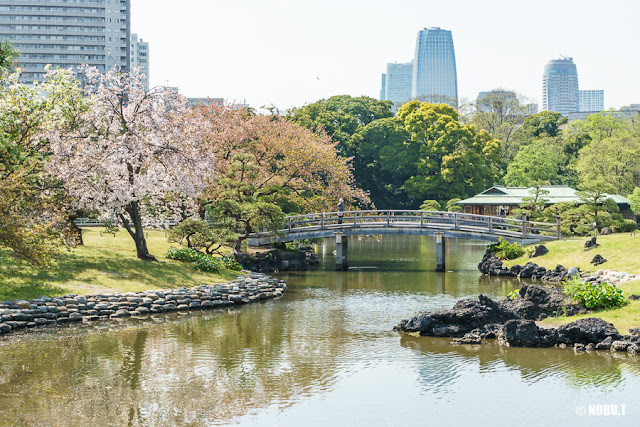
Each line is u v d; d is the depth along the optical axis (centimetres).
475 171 9481
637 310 2364
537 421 1605
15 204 2698
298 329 2594
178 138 3381
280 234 4628
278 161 5256
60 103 3347
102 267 3206
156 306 2905
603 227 5053
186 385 1861
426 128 9919
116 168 3180
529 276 4159
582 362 2050
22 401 1711
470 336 2356
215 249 3922
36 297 2711
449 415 1650
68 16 16988
